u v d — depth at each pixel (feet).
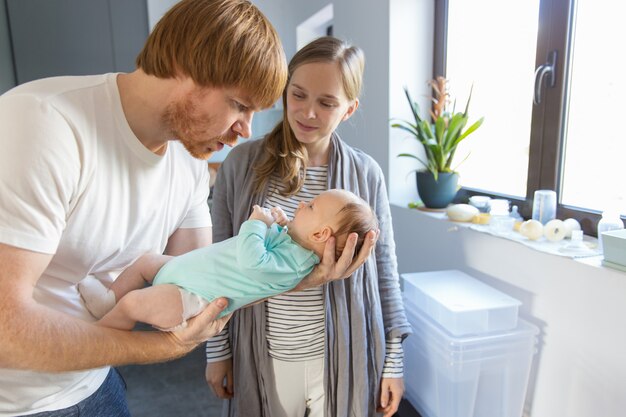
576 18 5.01
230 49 2.07
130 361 2.27
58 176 1.98
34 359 1.86
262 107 2.41
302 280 3.12
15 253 1.83
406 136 7.45
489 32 6.42
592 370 3.99
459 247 5.78
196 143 2.44
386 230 3.98
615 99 4.64
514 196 6.10
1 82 10.05
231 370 3.84
